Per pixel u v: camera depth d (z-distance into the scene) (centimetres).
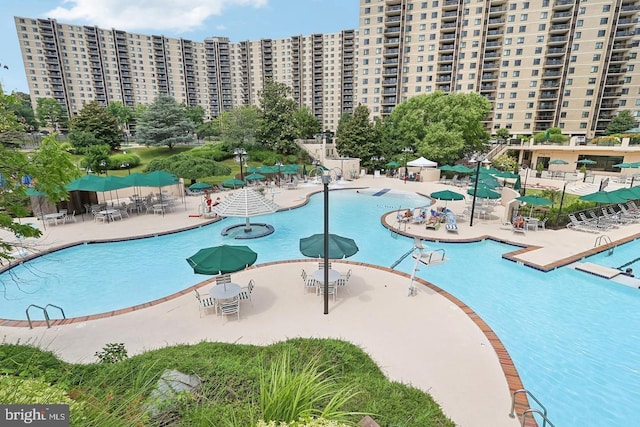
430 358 676
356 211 2252
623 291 1070
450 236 1591
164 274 1229
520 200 1628
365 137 4375
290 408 289
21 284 1143
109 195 2497
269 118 4778
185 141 4731
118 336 755
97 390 375
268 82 4834
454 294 1055
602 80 5338
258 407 315
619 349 772
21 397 273
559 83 5550
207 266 779
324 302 851
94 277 1199
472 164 3888
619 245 1474
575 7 5238
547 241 1512
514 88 5762
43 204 1877
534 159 4544
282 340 736
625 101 5372
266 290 1001
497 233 1647
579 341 802
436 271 1242
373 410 456
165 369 462
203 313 860
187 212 2123
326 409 292
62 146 689
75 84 9606
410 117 4094
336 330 780
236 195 1638
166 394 383
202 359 524
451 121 3891
